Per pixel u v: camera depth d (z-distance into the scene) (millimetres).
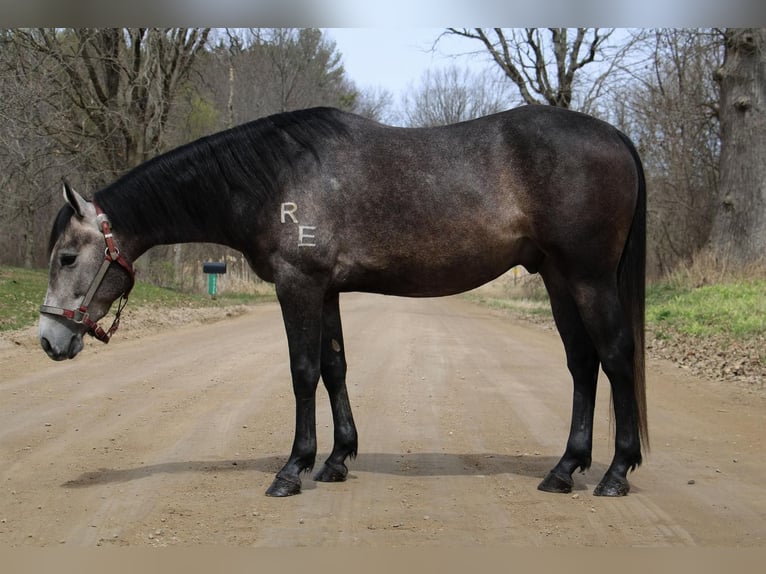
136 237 5699
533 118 5473
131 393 9352
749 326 13836
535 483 5719
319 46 51531
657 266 26203
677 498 5297
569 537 4508
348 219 5457
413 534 4562
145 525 4719
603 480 5422
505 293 39219
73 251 5492
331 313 5859
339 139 5551
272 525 4730
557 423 7871
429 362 12391
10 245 32281
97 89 26000
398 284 5613
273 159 5527
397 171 5453
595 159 5340
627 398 5398
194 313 21188
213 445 6883
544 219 5375
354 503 5207
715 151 25047
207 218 5727
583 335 5664
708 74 25344
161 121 27797
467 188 5398
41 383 9906
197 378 10539
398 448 6859
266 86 42688
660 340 14555
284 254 5461
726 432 7402
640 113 26156
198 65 34625
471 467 6195
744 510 5020
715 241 21094
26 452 6586
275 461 6340
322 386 9852
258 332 17031
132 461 6332
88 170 26688
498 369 11680
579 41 30125
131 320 17812
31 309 15891
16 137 19812
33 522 4785
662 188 25906
